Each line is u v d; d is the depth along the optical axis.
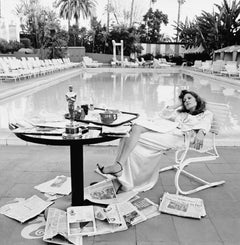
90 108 3.54
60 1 38.34
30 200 2.97
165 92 11.67
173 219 2.68
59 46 28.92
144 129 3.01
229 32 27.80
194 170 3.79
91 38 36.41
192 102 3.35
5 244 2.33
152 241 2.38
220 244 2.34
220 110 3.37
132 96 10.59
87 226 2.52
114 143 4.66
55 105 8.76
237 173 3.70
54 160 4.05
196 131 3.13
